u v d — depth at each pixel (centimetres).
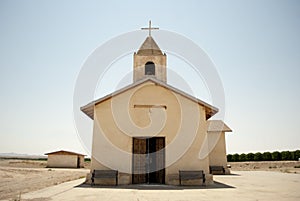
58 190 1020
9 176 1875
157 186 1184
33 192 962
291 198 820
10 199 795
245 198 817
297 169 3114
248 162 4409
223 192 966
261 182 1390
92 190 1019
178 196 859
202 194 910
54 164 3938
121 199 793
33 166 3947
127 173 1280
